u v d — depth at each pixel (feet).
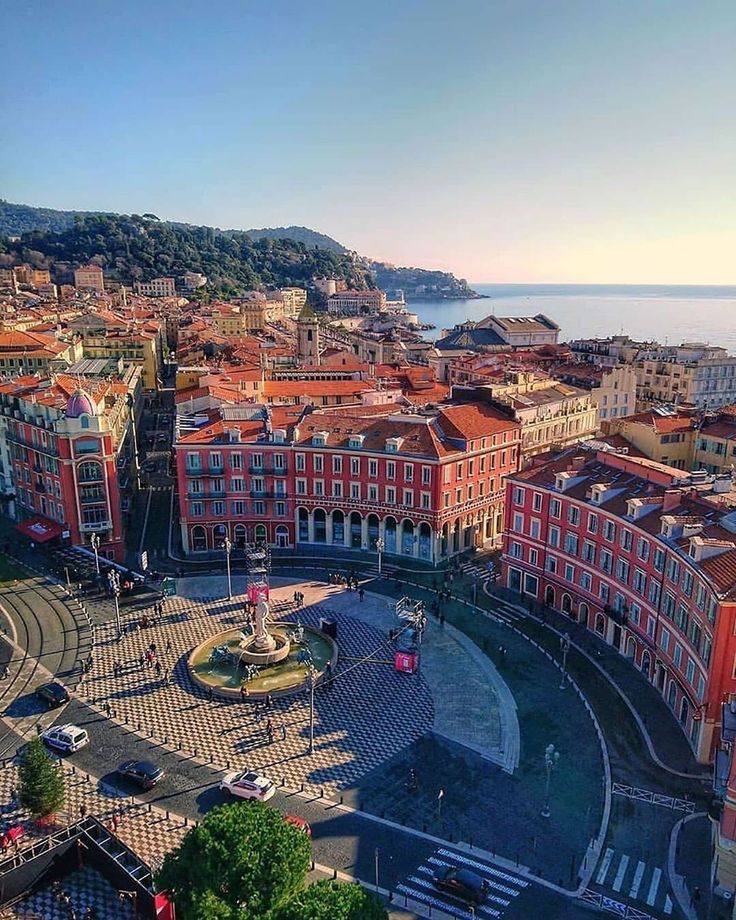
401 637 291.17
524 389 506.07
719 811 197.88
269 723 240.32
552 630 301.63
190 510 383.45
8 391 431.84
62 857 164.35
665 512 268.62
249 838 141.18
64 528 376.27
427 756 223.71
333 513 388.98
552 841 188.85
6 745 229.25
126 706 249.96
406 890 173.17
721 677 212.02
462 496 380.58
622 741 230.27
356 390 527.40
